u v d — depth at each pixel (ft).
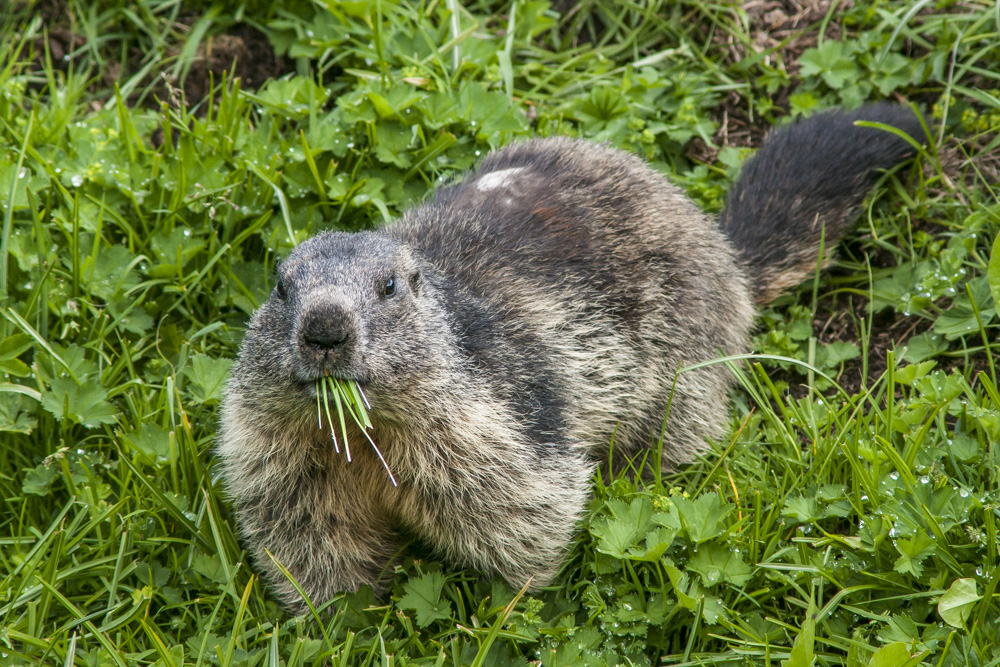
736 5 37.11
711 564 22.76
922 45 34.71
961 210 31.12
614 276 26.94
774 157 32.04
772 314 31.45
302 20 37.19
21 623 22.76
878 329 30.45
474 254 26.08
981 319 27.73
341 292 20.75
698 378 28.17
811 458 25.75
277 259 28.19
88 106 36.11
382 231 27.37
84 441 26.14
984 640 21.04
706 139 34.24
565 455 24.47
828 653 22.30
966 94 33.19
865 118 31.94
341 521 23.94
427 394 21.93
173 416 25.90
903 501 22.65
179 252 28.63
